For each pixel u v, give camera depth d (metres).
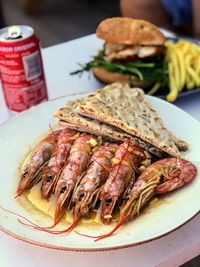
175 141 0.36
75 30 1.28
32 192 0.35
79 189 0.33
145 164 0.36
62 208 0.33
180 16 0.92
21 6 1.45
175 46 0.50
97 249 0.28
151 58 0.49
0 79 0.49
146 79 0.47
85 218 0.32
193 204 0.31
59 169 0.36
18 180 0.35
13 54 0.43
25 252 0.31
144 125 0.37
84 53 0.59
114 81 0.48
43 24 1.33
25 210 0.33
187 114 0.40
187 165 0.34
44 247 0.30
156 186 0.33
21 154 0.38
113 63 0.48
